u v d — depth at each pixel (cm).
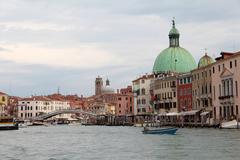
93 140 7450
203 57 13188
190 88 12006
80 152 5144
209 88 10775
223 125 8719
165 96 13712
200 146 5191
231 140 5791
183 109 12356
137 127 13700
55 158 4528
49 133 10700
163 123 12006
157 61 16138
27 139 8056
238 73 9219
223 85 9925
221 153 4381
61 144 6581
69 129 13762
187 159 4050
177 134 7775
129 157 4419
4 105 19938
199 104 11375
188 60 15788
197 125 10144
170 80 13338
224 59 9831
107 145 6138
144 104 16062
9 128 12888
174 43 16075
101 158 4412
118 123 17200
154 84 14712
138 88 16500
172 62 15688
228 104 9681
